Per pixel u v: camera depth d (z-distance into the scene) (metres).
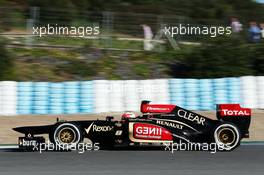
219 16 147.88
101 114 64.06
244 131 41.06
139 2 143.50
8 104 61.56
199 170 30.98
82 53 87.62
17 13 99.88
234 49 81.94
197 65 81.25
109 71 82.81
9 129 53.59
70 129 39.09
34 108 62.62
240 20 143.25
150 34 94.19
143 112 41.25
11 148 41.78
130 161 34.28
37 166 32.12
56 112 63.34
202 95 67.12
